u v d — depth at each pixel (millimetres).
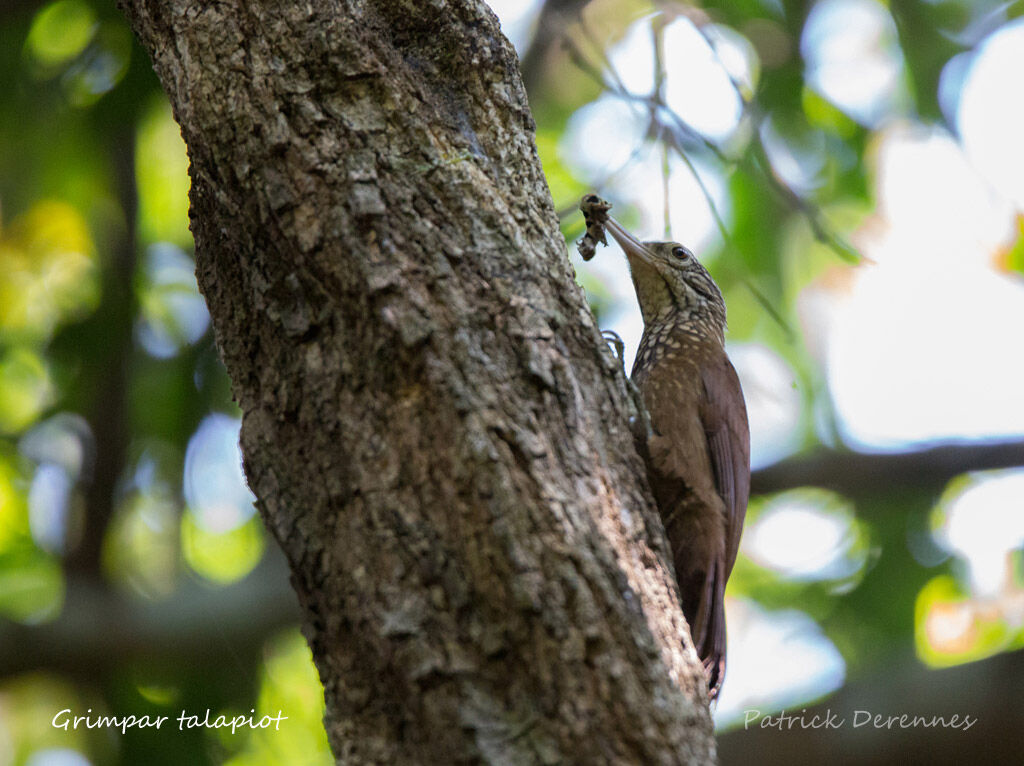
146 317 14883
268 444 5652
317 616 5418
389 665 5117
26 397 15789
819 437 16594
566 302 6020
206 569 15773
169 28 6035
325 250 5562
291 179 5664
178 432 14305
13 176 14914
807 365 16469
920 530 15766
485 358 5434
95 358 14125
